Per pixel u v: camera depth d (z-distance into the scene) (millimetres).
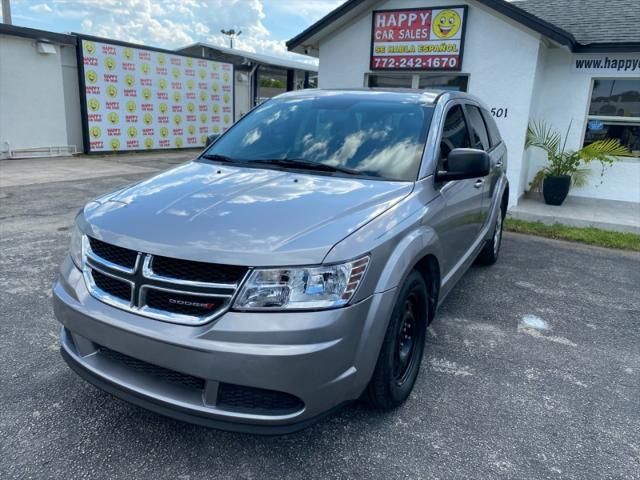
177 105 17844
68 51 14812
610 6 10547
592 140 9711
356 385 2400
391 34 9664
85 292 2523
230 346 2135
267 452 2549
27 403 2863
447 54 9227
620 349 3855
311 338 2168
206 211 2557
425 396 3090
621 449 2668
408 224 2746
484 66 9039
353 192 2873
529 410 2992
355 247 2342
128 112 16234
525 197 10203
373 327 2400
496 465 2508
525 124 8875
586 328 4219
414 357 3064
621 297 5012
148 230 2412
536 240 7324
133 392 2367
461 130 4137
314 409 2252
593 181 9711
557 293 5055
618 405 3088
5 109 13453
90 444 2549
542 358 3654
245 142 3816
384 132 3535
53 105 14570
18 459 2420
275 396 2217
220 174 3230
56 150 14805
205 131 19141
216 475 2377
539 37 8492
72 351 2633
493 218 5258
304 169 3316
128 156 15742
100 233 2504
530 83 8711
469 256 4352
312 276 2205
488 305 4652
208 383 2195
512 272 5719
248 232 2338
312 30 10039
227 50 21781
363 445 2621
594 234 7449
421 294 2986
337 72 10461
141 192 2934
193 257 2221
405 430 2754
